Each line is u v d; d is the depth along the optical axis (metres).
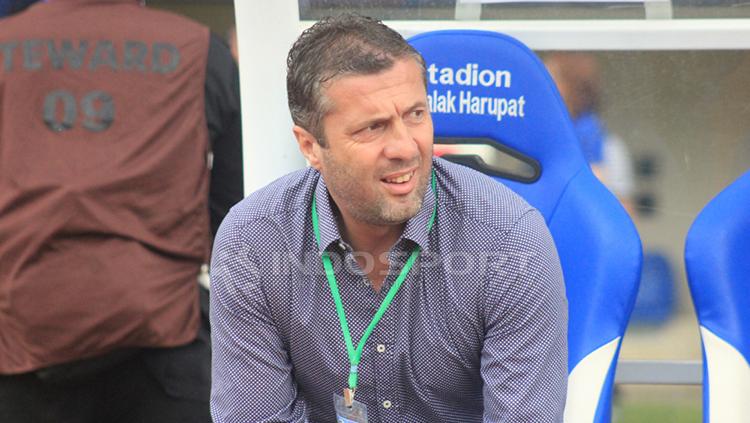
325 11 5.06
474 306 3.80
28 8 5.04
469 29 4.61
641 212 5.44
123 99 4.62
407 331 3.86
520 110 4.53
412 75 3.42
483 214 3.80
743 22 4.87
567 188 4.46
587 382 4.18
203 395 4.95
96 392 5.11
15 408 4.98
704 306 4.24
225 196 5.18
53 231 4.47
